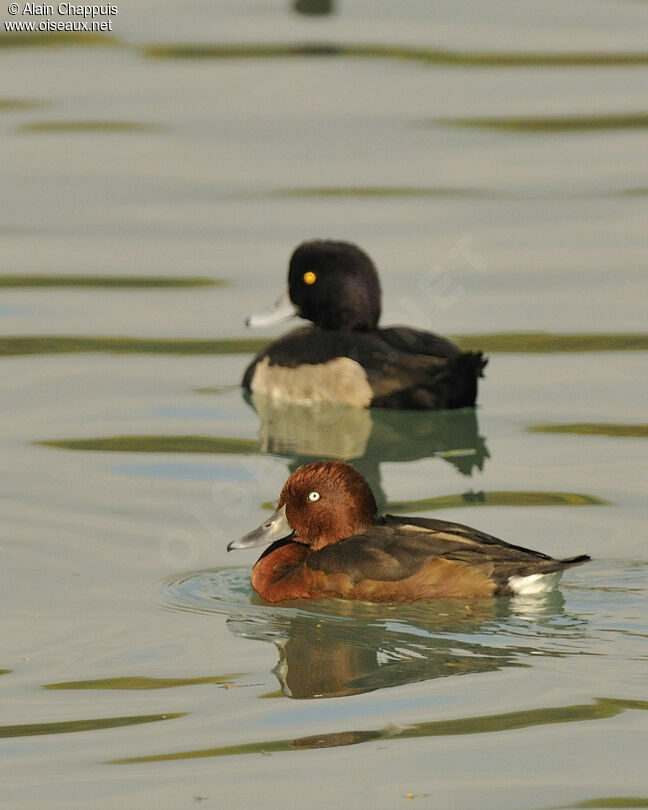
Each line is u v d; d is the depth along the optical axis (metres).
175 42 27.03
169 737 8.74
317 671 9.57
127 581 11.09
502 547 10.40
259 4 29.08
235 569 11.37
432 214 20.52
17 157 22.69
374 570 10.45
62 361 16.44
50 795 8.10
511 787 8.13
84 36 27.11
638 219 20.20
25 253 19.56
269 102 24.56
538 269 18.70
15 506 12.61
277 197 21.20
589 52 26.28
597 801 8.01
